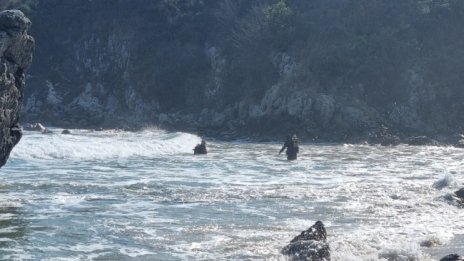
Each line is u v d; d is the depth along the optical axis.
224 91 151.62
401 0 145.12
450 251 28.30
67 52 179.75
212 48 161.88
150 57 168.50
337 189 45.25
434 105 129.25
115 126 147.38
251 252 27.48
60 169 56.06
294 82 133.00
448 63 133.00
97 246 28.31
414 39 138.00
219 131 134.38
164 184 47.12
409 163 68.69
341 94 128.75
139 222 33.25
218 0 170.25
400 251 27.36
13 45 39.41
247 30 154.88
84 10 181.38
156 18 172.38
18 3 188.38
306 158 73.81
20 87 41.88
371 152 86.19
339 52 133.75
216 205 38.44
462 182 49.44
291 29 147.75
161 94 160.62
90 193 42.09
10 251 27.14
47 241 29.00
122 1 176.25
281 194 42.66
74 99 170.62
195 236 30.33
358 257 26.48
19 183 45.78
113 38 174.75
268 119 127.62
